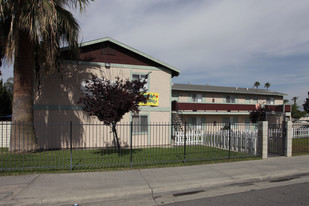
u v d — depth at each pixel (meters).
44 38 8.62
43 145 11.11
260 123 8.98
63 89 11.55
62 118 11.46
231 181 5.79
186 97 24.56
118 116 8.46
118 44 12.55
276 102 29.59
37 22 7.60
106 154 9.22
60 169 6.54
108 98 8.23
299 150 10.86
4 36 8.95
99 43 12.37
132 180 5.65
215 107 22.44
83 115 11.78
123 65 12.78
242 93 27.03
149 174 6.21
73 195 4.62
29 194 4.63
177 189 5.18
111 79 12.48
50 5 7.64
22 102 9.04
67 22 8.95
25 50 9.12
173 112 17.05
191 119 23.58
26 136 9.05
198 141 14.44
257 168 7.07
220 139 12.42
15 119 8.94
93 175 6.03
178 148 11.74
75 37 9.64
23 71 9.09
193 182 5.56
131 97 8.26
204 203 4.50
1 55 9.42
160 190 5.05
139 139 12.89
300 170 6.89
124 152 9.84
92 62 12.15
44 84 11.27
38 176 5.86
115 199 4.73
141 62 13.20
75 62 11.80
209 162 7.85
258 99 28.45
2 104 21.70
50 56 9.38
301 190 5.30
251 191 5.26
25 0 7.50
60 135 11.40
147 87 13.25
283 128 9.45
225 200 4.67
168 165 7.27
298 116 37.91
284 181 6.11
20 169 6.45
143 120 13.08
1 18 8.33
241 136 10.65
